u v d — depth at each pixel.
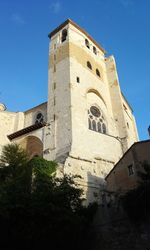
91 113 40.91
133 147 26.89
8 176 26.42
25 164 27.50
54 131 36.91
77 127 36.44
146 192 19.61
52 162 28.75
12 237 18.84
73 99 39.12
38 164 27.28
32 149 38.94
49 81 44.06
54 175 25.06
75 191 21.84
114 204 21.47
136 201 19.73
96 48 52.69
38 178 23.69
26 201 19.64
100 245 19.81
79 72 43.88
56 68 44.91
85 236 20.48
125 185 26.69
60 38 49.59
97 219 21.19
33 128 39.06
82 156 33.91
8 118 46.06
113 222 20.45
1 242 18.80
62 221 19.31
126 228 19.69
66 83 41.31
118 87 47.31
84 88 42.34
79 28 51.34
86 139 36.31
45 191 20.80
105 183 32.84
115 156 37.72
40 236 18.88
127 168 27.17
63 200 20.59
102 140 38.09
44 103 45.62
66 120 36.97
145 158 25.73
